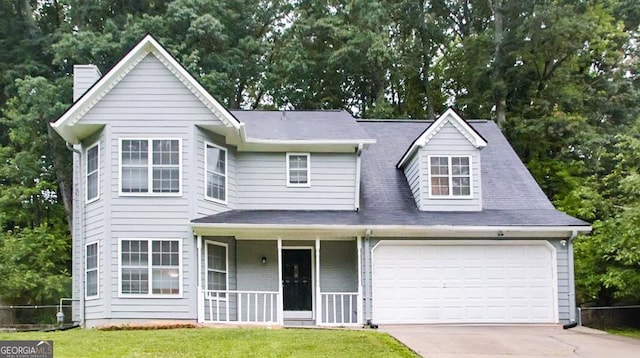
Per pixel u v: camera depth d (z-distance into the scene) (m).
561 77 33.25
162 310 18.11
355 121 22.52
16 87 31.62
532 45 32.03
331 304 19.86
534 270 19.72
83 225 19.28
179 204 18.55
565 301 19.59
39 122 29.69
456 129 21.03
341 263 20.28
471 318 19.38
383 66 33.97
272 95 34.62
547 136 31.83
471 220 19.70
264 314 19.05
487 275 19.62
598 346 15.21
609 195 22.67
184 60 29.48
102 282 18.19
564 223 19.61
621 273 19.72
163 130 18.73
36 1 35.59
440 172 20.81
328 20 33.19
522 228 19.34
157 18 30.48
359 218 19.73
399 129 24.48
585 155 31.42
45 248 27.44
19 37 33.28
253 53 33.66
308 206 20.62
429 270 19.52
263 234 19.08
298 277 20.25
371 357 12.85
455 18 37.81
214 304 18.86
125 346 13.79
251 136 20.39
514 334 17.03
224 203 19.81
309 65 33.53
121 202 18.44
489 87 34.31
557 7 30.20
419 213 20.36
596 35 31.52
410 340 15.40
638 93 33.84
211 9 31.89
